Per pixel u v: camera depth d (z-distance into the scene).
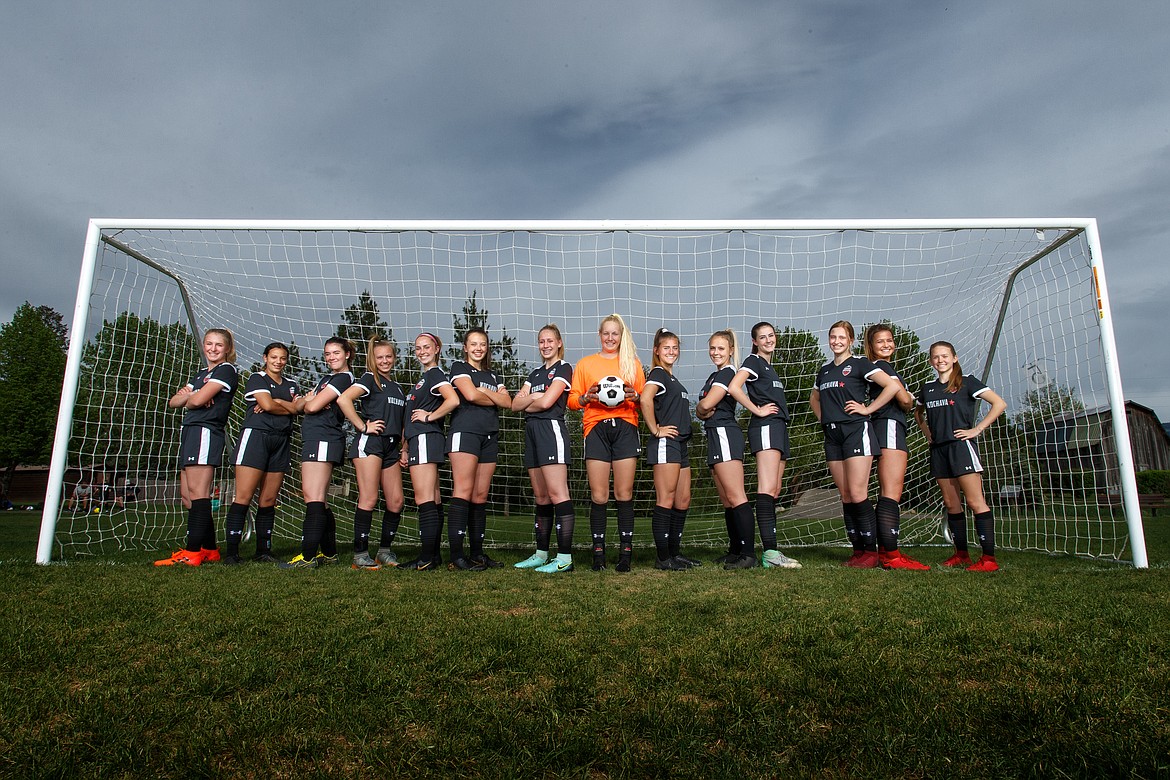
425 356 5.91
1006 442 8.20
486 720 1.95
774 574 4.97
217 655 2.59
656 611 3.32
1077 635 2.74
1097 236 6.80
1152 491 27.98
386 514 6.27
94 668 2.46
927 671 2.32
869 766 1.68
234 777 1.66
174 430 8.27
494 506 8.06
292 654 2.57
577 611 3.36
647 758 1.71
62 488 6.09
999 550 7.71
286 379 6.54
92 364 7.41
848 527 6.08
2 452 31.64
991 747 1.75
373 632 2.92
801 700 2.08
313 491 5.80
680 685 2.21
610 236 7.68
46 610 3.36
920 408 6.55
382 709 2.03
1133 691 2.08
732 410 5.92
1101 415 7.02
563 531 5.56
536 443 5.70
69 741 1.83
